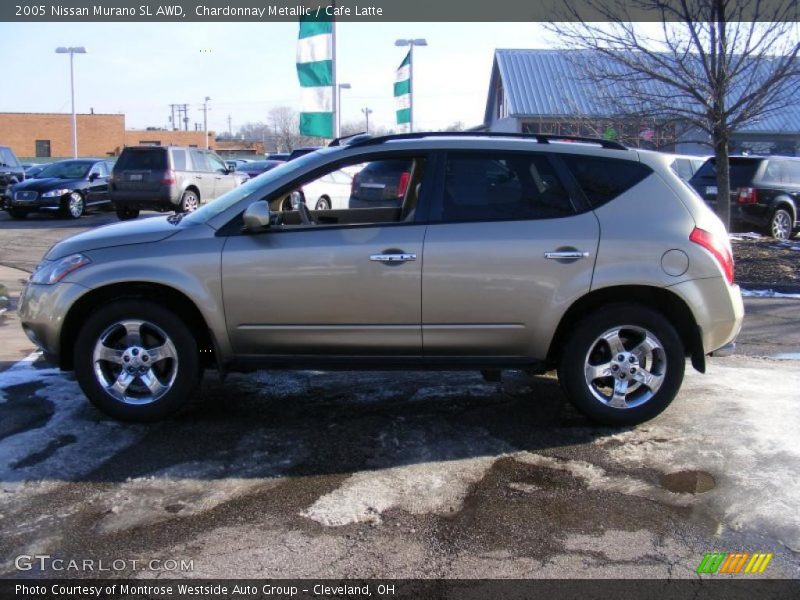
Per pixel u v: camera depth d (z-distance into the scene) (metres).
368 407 5.21
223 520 3.58
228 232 4.65
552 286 4.58
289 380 5.82
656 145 12.80
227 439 4.58
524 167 4.72
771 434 4.69
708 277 4.67
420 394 5.50
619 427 4.81
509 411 5.14
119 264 4.58
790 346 7.16
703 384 5.78
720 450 4.44
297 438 4.61
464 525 3.55
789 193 14.17
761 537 3.45
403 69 22.05
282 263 4.56
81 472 4.09
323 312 4.60
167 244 4.62
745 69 10.80
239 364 4.75
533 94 32.41
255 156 64.56
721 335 4.78
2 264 11.58
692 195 4.84
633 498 3.83
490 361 4.74
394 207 5.79
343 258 4.54
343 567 3.19
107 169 20.11
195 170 18.22
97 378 4.70
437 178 4.69
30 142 56.72
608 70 11.92
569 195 4.69
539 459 4.32
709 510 3.70
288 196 5.27
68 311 4.61
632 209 4.69
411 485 3.97
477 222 4.61
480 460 4.30
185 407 5.17
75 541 3.38
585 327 4.66
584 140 4.97
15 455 4.29
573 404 4.75
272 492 3.88
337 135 14.57
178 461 4.25
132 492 3.86
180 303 4.78
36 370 5.91
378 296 4.57
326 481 4.01
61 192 18.27
